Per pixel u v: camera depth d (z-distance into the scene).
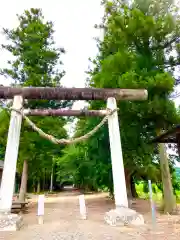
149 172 11.28
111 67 9.83
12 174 6.69
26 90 7.75
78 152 19.48
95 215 9.16
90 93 7.95
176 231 5.55
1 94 7.71
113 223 6.30
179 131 7.06
